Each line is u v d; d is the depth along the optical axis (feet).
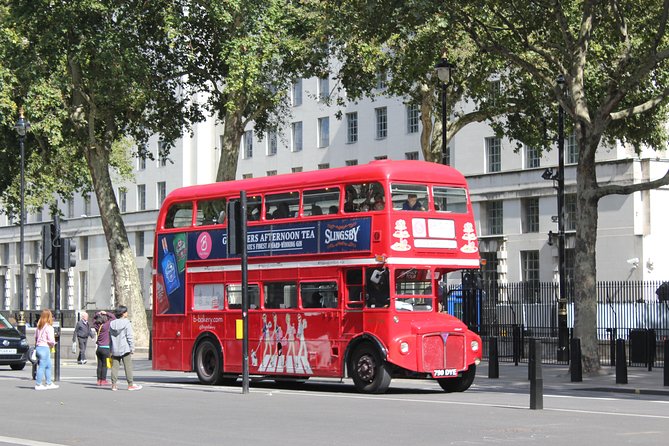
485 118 138.72
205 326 91.71
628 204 183.32
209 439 49.19
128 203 289.33
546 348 123.65
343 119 242.78
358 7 102.58
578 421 56.24
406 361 77.30
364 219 79.20
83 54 140.36
